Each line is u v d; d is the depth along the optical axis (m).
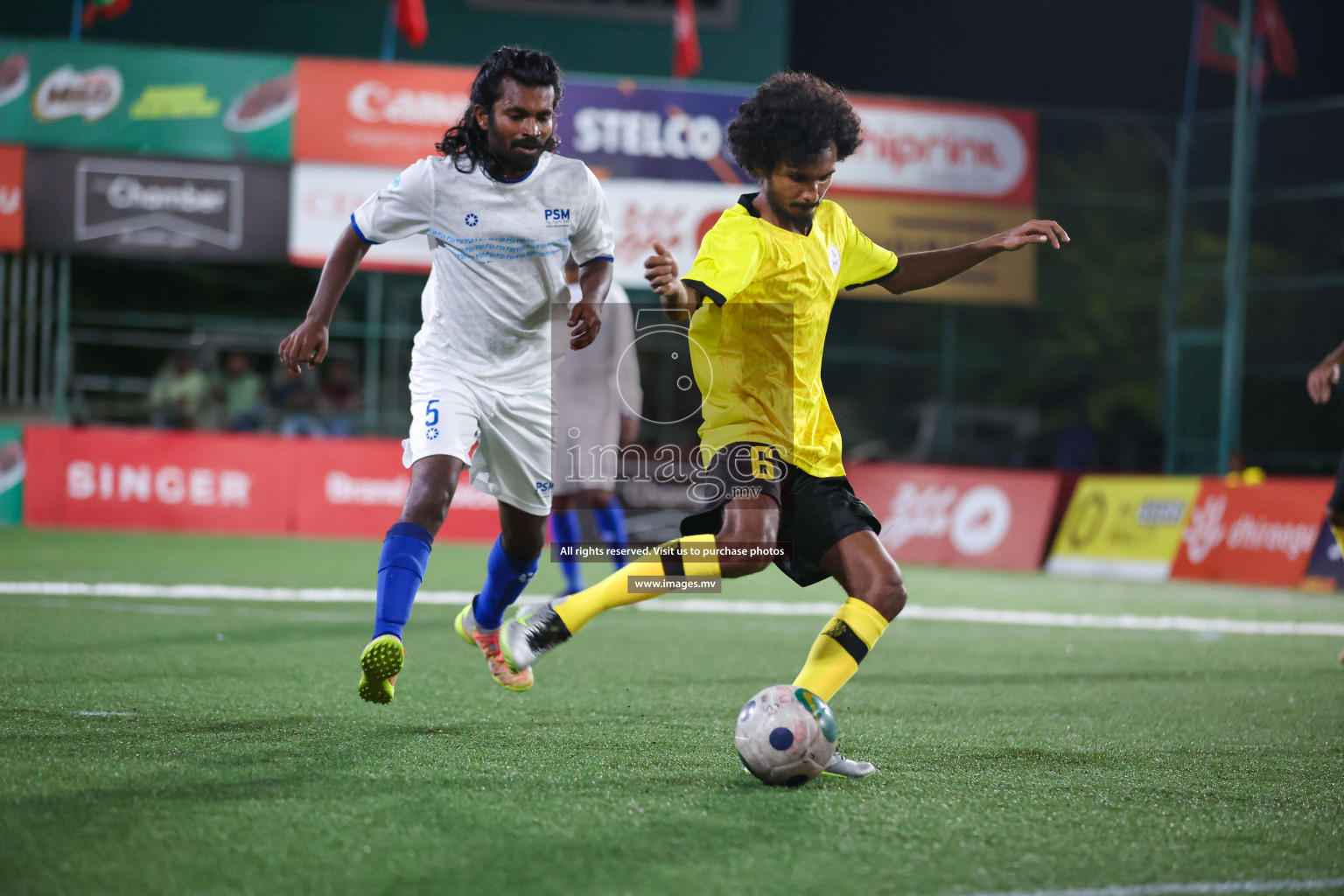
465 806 10.83
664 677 19.44
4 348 54.94
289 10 64.25
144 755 12.47
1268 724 16.34
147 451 51.34
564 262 14.52
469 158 13.94
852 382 75.88
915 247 59.09
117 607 26.42
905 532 51.66
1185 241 79.00
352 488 52.16
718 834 10.19
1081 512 49.09
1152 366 81.12
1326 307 62.50
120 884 8.73
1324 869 9.68
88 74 54.59
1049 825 10.75
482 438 14.36
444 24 65.69
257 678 17.77
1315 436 63.34
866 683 19.61
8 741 12.97
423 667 19.42
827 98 12.40
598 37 67.00
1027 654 23.94
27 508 50.53
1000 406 79.38
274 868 9.10
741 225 12.54
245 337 59.09
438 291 14.28
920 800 11.52
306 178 55.75
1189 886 9.18
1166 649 25.27
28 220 54.47
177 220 55.25
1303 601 37.47
